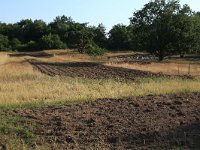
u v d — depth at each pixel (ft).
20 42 481.87
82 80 88.53
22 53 371.97
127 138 38.34
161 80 85.46
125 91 68.95
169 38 196.54
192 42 196.24
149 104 55.42
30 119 46.06
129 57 275.59
